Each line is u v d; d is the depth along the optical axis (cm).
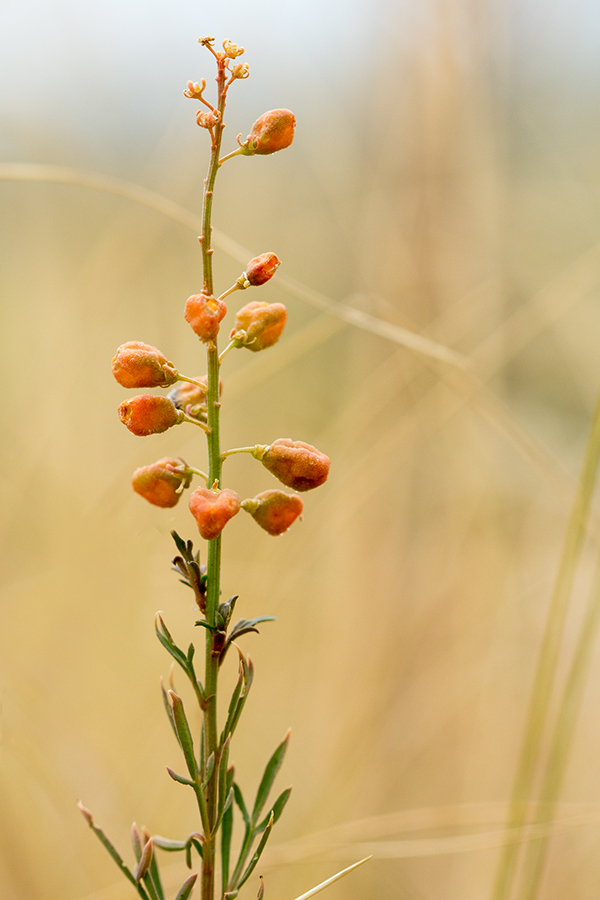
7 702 83
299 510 53
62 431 106
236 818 96
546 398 141
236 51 52
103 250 101
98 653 92
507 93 110
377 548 107
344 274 132
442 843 70
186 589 108
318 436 118
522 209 126
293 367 129
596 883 92
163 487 53
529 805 63
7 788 84
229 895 53
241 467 124
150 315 118
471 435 109
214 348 52
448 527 108
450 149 104
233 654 98
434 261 105
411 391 107
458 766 99
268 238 129
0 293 115
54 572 91
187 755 53
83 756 88
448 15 100
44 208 117
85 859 82
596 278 96
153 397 53
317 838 78
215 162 52
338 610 106
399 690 101
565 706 63
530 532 125
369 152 116
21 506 99
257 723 102
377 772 96
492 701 104
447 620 104
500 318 118
